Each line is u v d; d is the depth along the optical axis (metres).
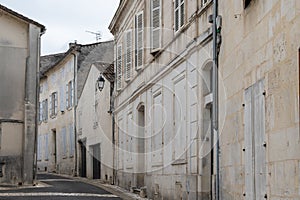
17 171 20.42
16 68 20.88
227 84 9.27
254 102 7.31
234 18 8.73
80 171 29.20
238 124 8.36
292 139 5.60
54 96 34.91
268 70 6.59
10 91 20.69
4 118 20.48
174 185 13.90
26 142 20.62
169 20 14.53
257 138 7.11
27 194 16.84
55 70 34.69
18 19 20.81
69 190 18.95
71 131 30.89
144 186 17.64
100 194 18.05
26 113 20.75
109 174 23.55
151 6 16.16
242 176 8.02
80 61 30.06
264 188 6.69
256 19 7.26
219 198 9.86
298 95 5.39
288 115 5.75
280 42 6.08
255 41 7.31
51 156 35.25
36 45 21.25
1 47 20.70
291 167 5.62
